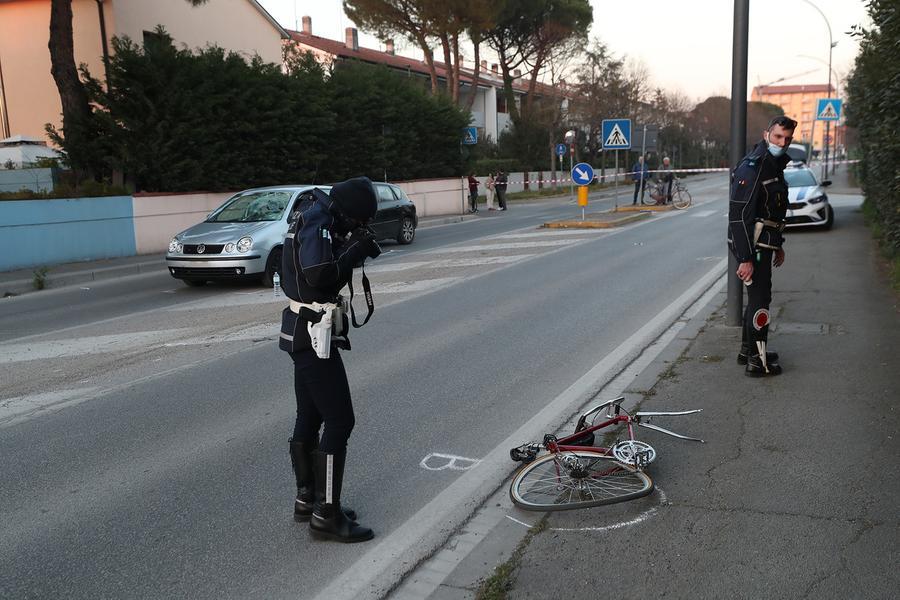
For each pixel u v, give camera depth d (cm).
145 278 1454
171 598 334
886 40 784
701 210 2483
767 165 571
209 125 1884
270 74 2105
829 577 316
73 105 1773
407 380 663
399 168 2836
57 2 1738
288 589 340
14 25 2434
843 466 423
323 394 376
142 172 1789
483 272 1282
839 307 834
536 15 4659
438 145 3078
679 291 1042
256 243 1213
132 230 1733
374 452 500
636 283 1120
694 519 374
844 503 380
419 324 888
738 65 721
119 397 632
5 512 423
